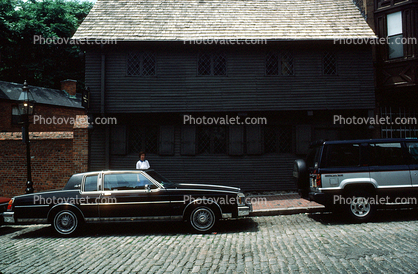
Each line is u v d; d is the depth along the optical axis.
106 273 4.28
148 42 11.23
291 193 11.49
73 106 28.53
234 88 11.45
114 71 11.40
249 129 11.70
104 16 12.38
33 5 31.66
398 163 6.91
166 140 11.75
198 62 11.58
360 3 13.21
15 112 24.73
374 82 12.16
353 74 11.45
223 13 12.86
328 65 11.60
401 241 5.16
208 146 11.86
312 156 7.73
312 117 11.76
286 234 6.14
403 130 12.13
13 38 28.50
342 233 5.94
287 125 11.80
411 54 11.40
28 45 29.75
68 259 4.98
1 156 11.86
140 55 11.55
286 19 12.45
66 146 11.73
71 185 6.89
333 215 7.91
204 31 11.74
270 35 11.49
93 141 11.66
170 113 11.64
